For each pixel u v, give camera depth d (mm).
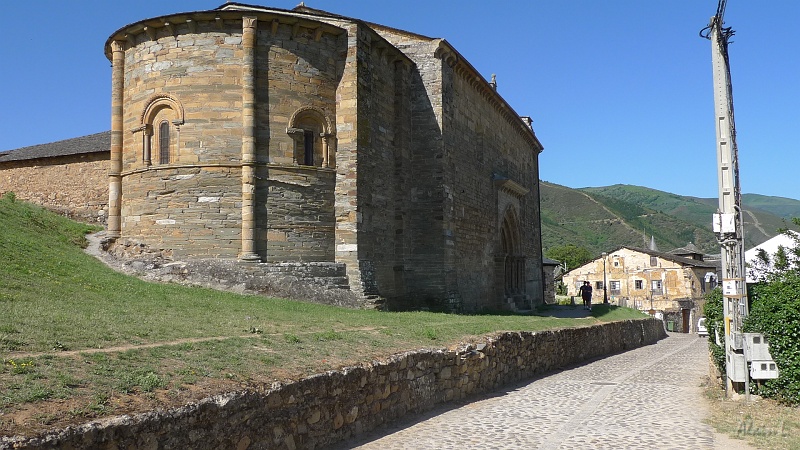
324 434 8727
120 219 20922
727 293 12508
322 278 19516
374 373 10070
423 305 23703
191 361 8484
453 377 12719
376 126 22281
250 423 7391
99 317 10906
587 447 8953
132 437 5965
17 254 15531
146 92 20094
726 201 12547
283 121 19750
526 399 13156
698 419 10844
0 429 5262
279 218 19453
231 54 19531
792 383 11344
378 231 22141
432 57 24766
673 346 32562
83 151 30672
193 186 19250
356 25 20828
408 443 9172
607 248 142250
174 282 18188
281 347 10375
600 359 23516
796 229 21188
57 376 6805
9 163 32469
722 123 12781
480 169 30422
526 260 39406
